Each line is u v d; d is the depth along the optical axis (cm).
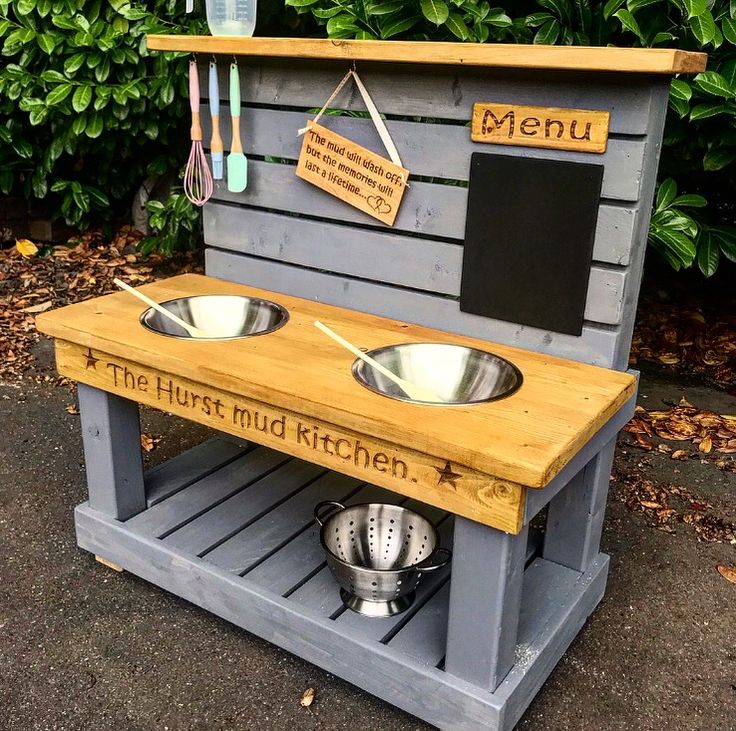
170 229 388
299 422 152
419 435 134
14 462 249
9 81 365
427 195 180
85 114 363
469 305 180
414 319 191
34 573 199
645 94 148
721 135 280
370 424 139
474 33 264
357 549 182
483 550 139
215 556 184
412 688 154
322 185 193
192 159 208
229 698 163
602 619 189
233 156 203
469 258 177
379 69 178
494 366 166
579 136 156
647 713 162
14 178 427
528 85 160
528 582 181
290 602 169
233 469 224
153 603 190
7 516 221
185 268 421
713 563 211
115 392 181
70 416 280
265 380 153
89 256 431
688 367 341
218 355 165
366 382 155
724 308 390
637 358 348
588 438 141
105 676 168
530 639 162
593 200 157
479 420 139
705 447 270
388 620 166
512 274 172
